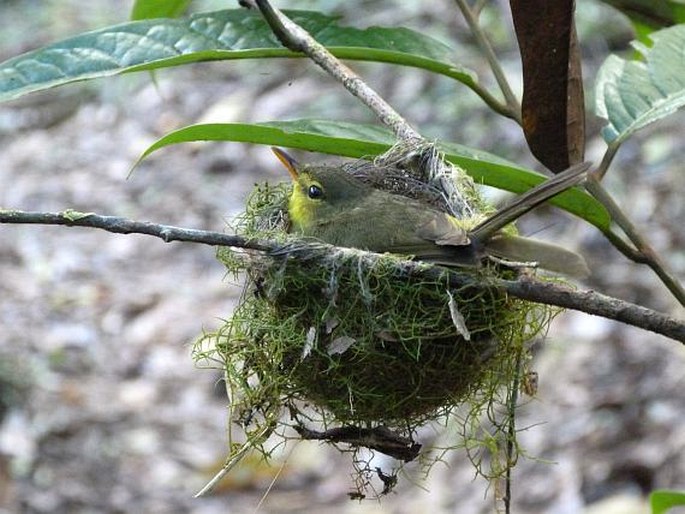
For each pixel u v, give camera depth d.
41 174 16.09
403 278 3.48
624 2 3.95
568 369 10.38
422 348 3.54
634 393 9.96
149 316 13.28
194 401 11.92
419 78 14.66
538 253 3.50
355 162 4.34
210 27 3.45
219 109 15.77
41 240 14.99
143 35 3.38
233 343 3.69
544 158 3.12
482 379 3.73
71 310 13.52
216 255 3.75
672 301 10.54
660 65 3.29
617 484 9.30
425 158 4.27
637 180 12.13
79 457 11.22
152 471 10.94
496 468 3.71
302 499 10.20
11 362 12.38
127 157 16.06
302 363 3.62
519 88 13.43
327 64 3.38
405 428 3.77
